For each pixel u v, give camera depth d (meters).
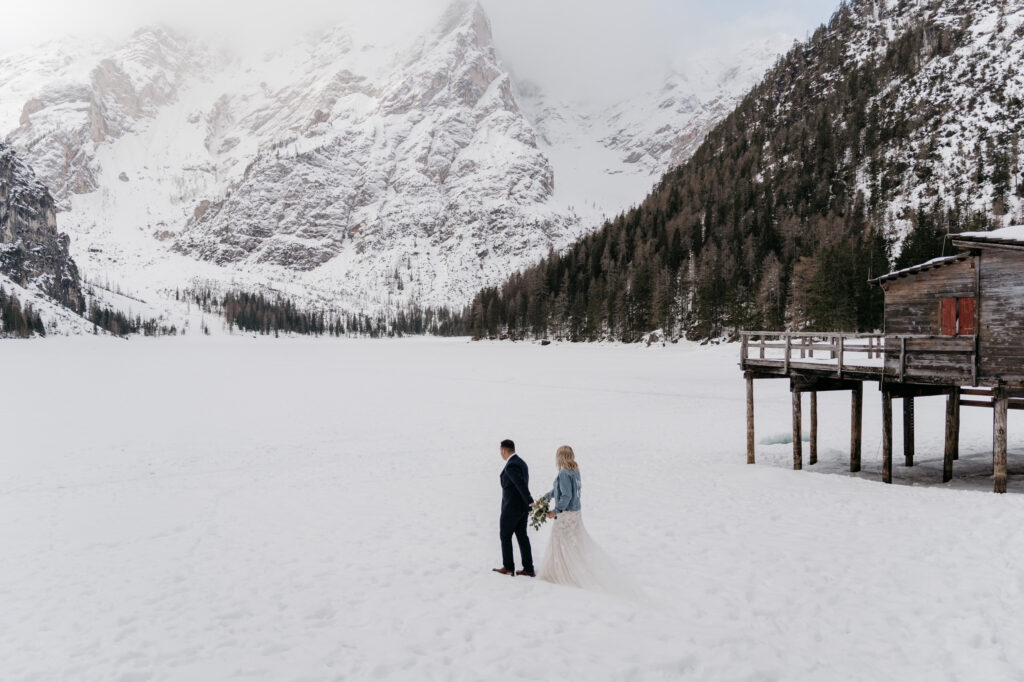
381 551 11.76
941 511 13.66
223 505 16.19
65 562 11.41
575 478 9.73
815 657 7.04
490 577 10.02
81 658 7.32
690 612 8.34
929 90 144.75
